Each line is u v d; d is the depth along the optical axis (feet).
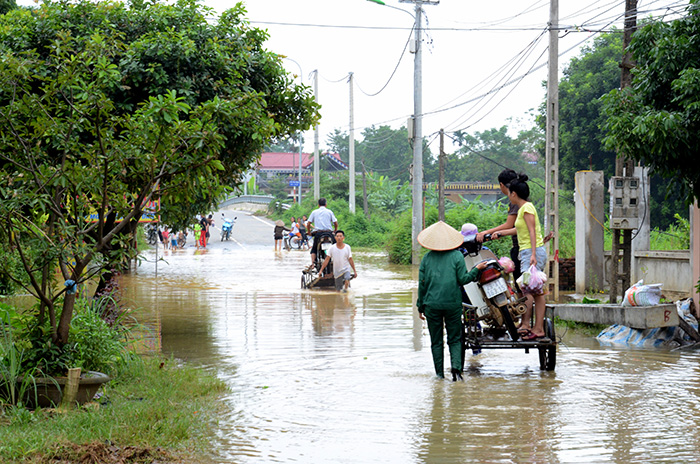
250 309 84.84
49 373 39.47
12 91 41.70
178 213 46.09
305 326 71.82
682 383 46.70
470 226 53.36
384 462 31.40
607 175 193.67
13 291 69.21
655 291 63.57
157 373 46.96
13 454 29.91
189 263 157.38
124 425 35.04
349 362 53.98
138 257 42.27
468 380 47.70
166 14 62.85
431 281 48.06
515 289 53.21
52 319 40.68
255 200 489.26
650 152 59.06
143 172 42.78
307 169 543.39
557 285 91.40
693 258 70.23
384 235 239.09
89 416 35.81
